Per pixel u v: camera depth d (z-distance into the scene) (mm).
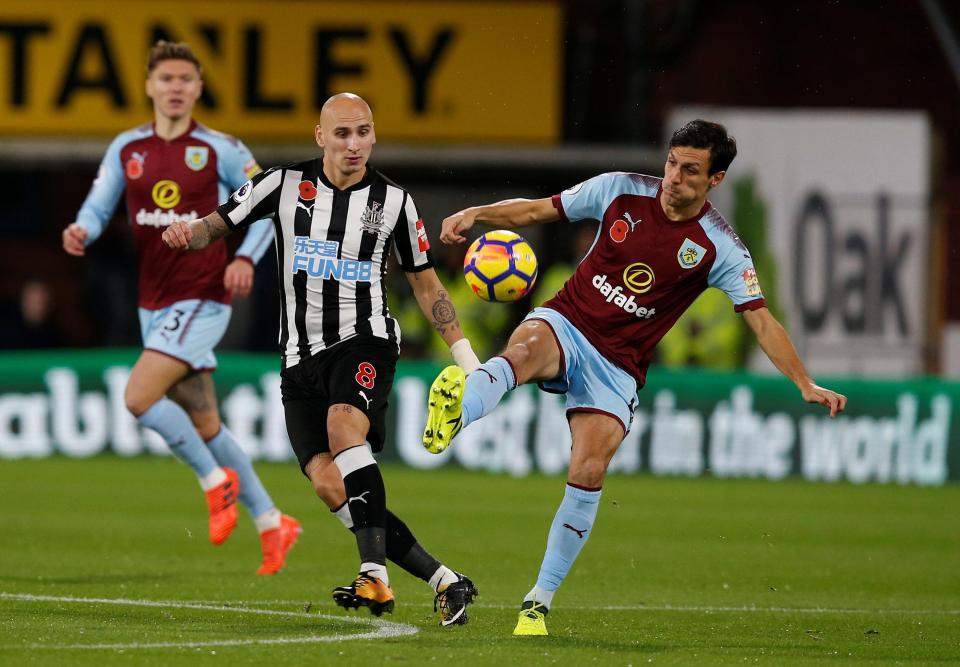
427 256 20484
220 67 57094
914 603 25312
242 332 61469
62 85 57344
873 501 44406
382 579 18641
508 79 57500
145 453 51031
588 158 57938
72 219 69062
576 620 21656
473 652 17594
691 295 20281
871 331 60844
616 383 19984
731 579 28094
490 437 50062
